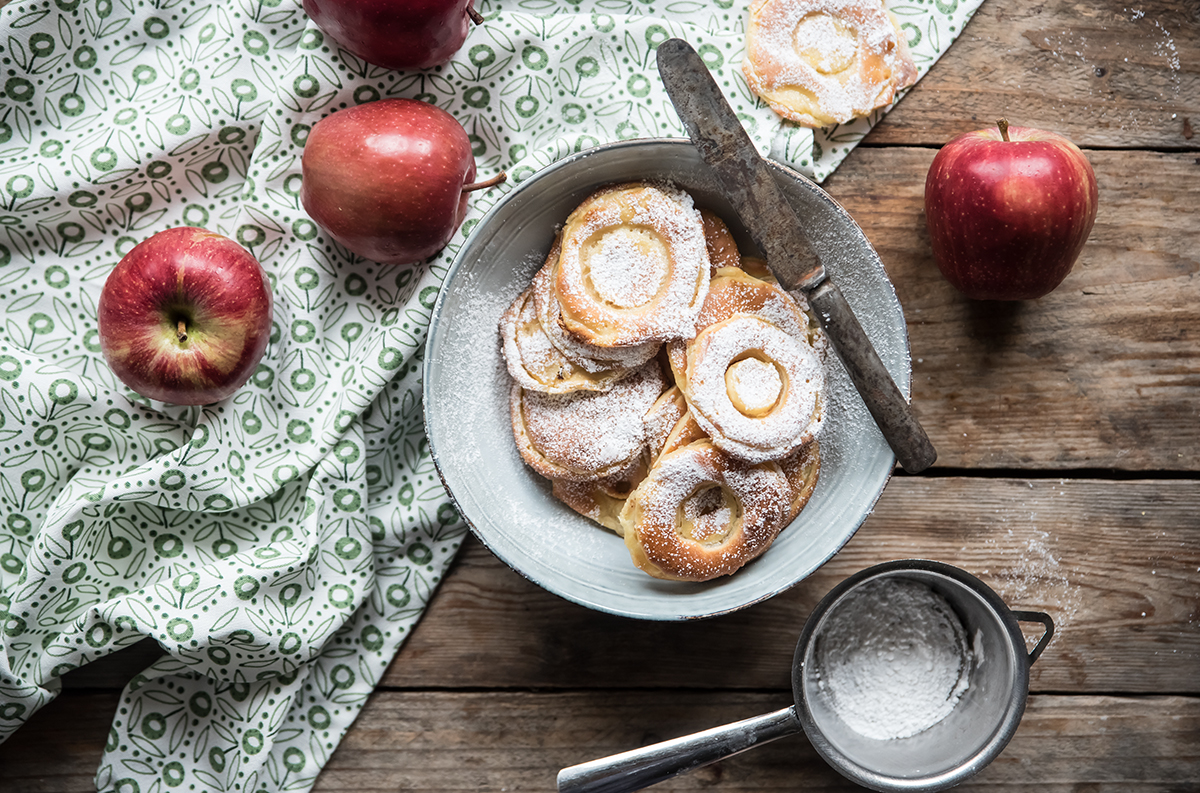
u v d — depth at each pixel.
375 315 0.75
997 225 0.71
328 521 0.74
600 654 0.77
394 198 0.70
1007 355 0.76
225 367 0.71
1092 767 0.77
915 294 0.76
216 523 0.75
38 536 0.73
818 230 0.70
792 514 0.71
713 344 0.68
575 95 0.74
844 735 0.73
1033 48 0.76
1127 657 0.77
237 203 0.75
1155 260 0.76
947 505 0.77
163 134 0.73
